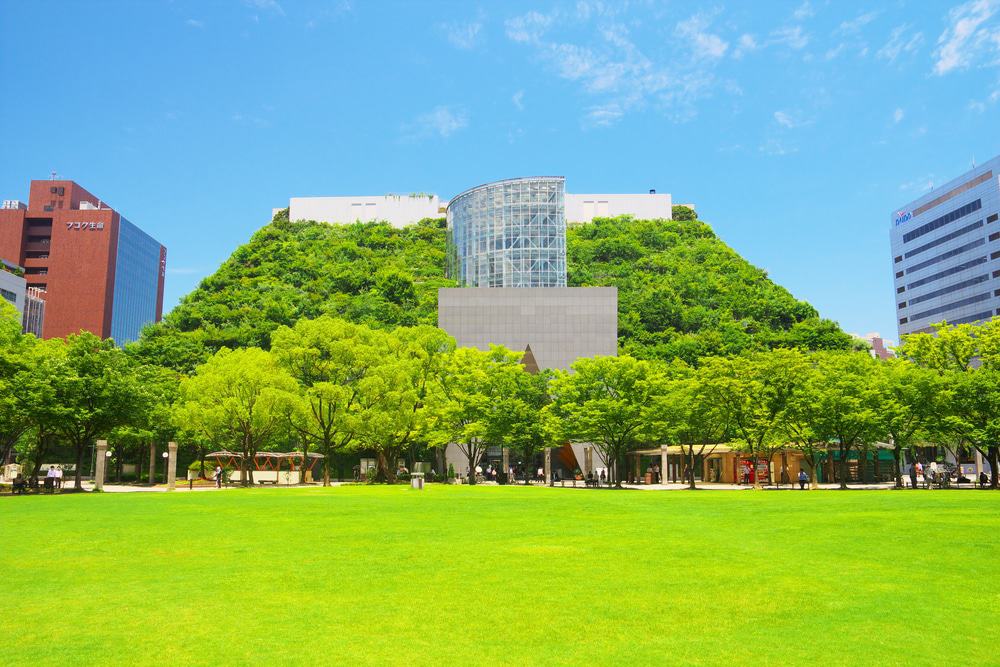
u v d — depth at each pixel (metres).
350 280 126.44
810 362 59.69
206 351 93.62
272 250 141.50
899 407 50.25
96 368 48.34
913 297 152.75
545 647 10.42
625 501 34.12
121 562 16.77
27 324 135.38
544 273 112.75
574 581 14.53
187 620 11.75
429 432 63.19
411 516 26.66
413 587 14.04
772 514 26.73
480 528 22.81
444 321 95.75
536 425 61.91
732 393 53.38
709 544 19.20
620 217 164.00
